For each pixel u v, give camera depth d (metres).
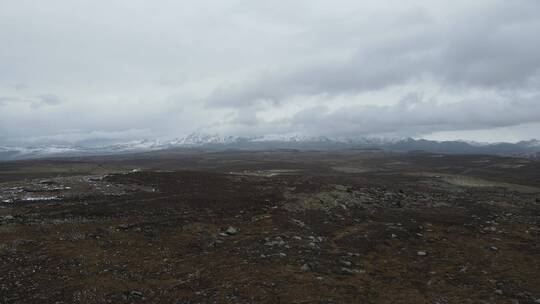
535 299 23.72
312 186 61.44
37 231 31.80
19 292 21.70
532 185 121.00
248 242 32.34
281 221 39.72
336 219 42.47
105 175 68.94
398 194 64.44
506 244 35.72
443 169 186.12
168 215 40.16
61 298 21.17
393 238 36.16
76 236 30.92
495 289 25.09
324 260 28.94
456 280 26.56
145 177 65.06
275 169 175.38
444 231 39.88
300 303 21.62
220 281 24.16
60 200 45.75
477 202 61.97
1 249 27.14
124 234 32.41
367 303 22.19
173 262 27.16
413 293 24.02
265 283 24.02
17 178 120.69
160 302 21.27
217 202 47.22
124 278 24.05
